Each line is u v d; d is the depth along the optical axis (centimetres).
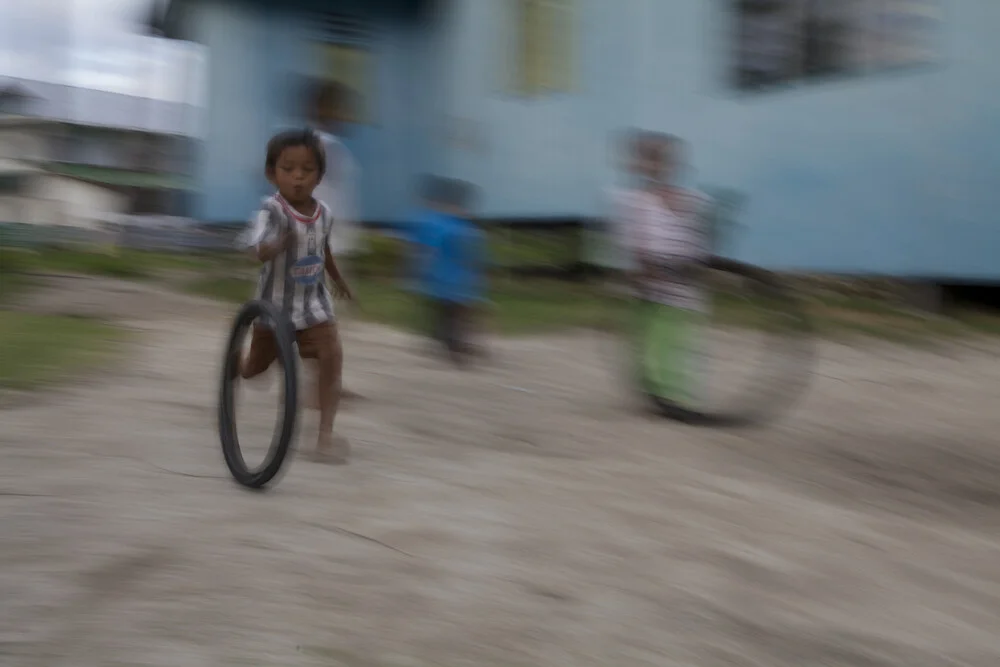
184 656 281
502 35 1464
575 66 1361
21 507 395
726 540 407
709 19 1218
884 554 407
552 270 1320
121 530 374
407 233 1495
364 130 1633
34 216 2214
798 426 632
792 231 1169
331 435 482
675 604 341
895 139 1081
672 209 636
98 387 613
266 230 452
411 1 1619
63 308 941
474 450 526
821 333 968
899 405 708
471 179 1530
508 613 323
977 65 1021
